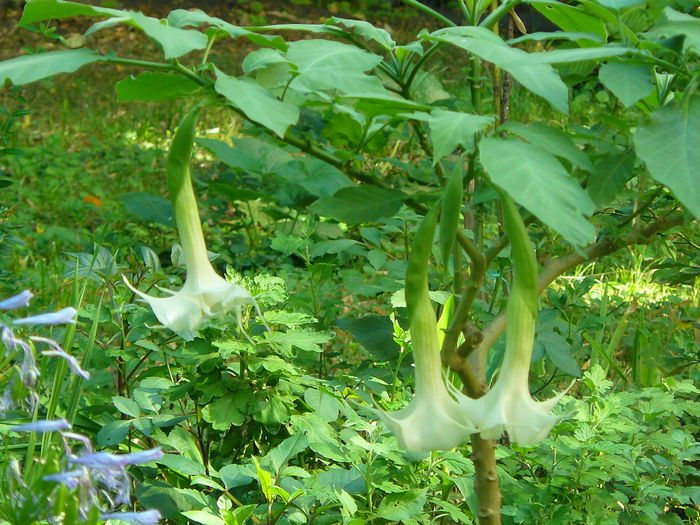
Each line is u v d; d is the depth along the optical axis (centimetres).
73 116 825
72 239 564
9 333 148
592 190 159
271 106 132
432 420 136
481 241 225
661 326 424
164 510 218
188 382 251
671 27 146
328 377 316
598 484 251
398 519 208
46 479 142
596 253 199
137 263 277
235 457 253
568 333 344
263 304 247
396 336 263
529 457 249
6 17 1127
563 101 137
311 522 215
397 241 502
